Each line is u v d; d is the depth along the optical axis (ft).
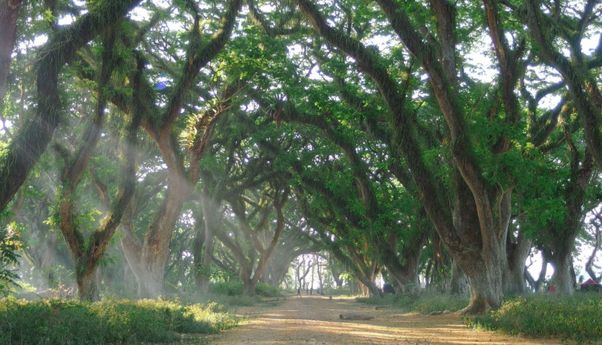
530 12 64.75
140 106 73.05
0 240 47.39
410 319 74.02
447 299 89.40
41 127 43.39
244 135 116.67
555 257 95.09
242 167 131.95
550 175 75.31
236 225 180.04
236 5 76.84
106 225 69.10
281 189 153.17
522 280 95.76
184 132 86.02
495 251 69.92
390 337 49.47
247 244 187.42
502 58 70.74
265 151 120.06
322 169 121.49
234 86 83.10
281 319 74.54
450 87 64.59
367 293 186.70
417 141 70.18
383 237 119.85
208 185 122.72
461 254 70.79
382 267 157.99
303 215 165.99
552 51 65.16
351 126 99.60
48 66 44.16
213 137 111.45
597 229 157.28
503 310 59.88
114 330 40.22
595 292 102.99
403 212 114.73
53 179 76.43
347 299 188.14
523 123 69.21
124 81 72.13
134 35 73.77
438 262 133.28
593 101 71.67
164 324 48.83
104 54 63.72
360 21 88.48
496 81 78.18
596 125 65.82
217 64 88.58
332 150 117.19
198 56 75.00
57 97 44.62
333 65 83.87
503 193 70.03
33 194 76.89
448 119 65.36
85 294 68.08
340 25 90.79
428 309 84.12
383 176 121.70
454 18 74.08
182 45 91.20
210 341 45.09
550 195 76.07
